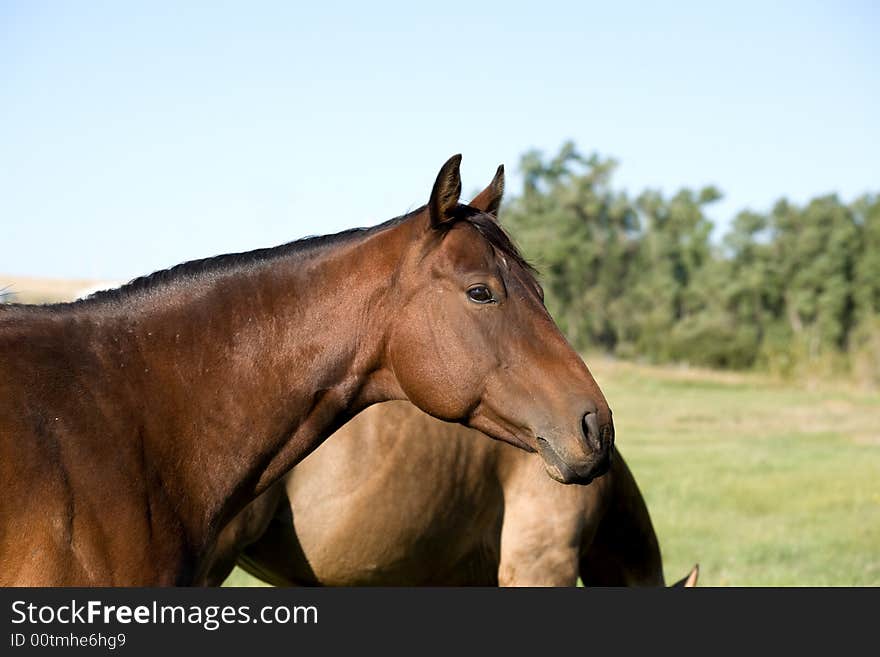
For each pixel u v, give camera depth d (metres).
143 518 3.42
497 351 3.62
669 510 12.22
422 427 5.40
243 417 3.66
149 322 3.63
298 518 5.31
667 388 36.81
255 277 3.76
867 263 65.25
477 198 4.01
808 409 29.27
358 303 3.74
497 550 5.76
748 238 67.25
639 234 67.19
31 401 3.30
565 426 3.55
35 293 47.09
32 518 3.21
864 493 13.59
